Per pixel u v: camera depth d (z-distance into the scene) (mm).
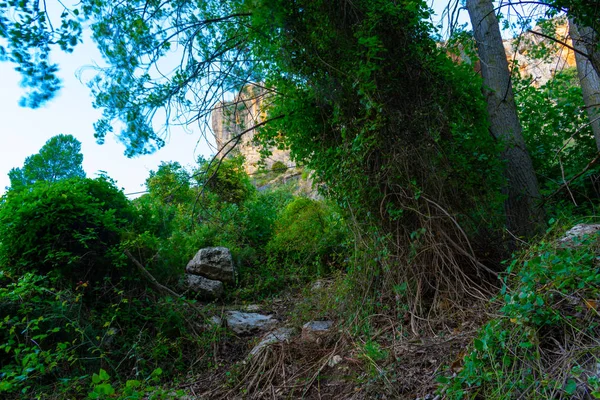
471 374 2107
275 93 4812
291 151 4777
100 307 4652
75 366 3771
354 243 4246
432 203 3723
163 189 7867
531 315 2236
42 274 4594
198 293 6469
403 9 3744
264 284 7363
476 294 3482
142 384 3395
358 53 3695
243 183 11531
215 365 4129
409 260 3686
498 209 4234
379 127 3678
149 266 5707
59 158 12492
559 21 6332
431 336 3174
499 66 6152
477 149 4277
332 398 2873
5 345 3326
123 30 3854
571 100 6695
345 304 4148
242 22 4254
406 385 2586
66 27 3104
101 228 5086
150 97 4191
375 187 3779
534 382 1915
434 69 3893
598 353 1935
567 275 2279
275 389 3201
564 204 5270
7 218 4637
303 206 8891
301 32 3855
